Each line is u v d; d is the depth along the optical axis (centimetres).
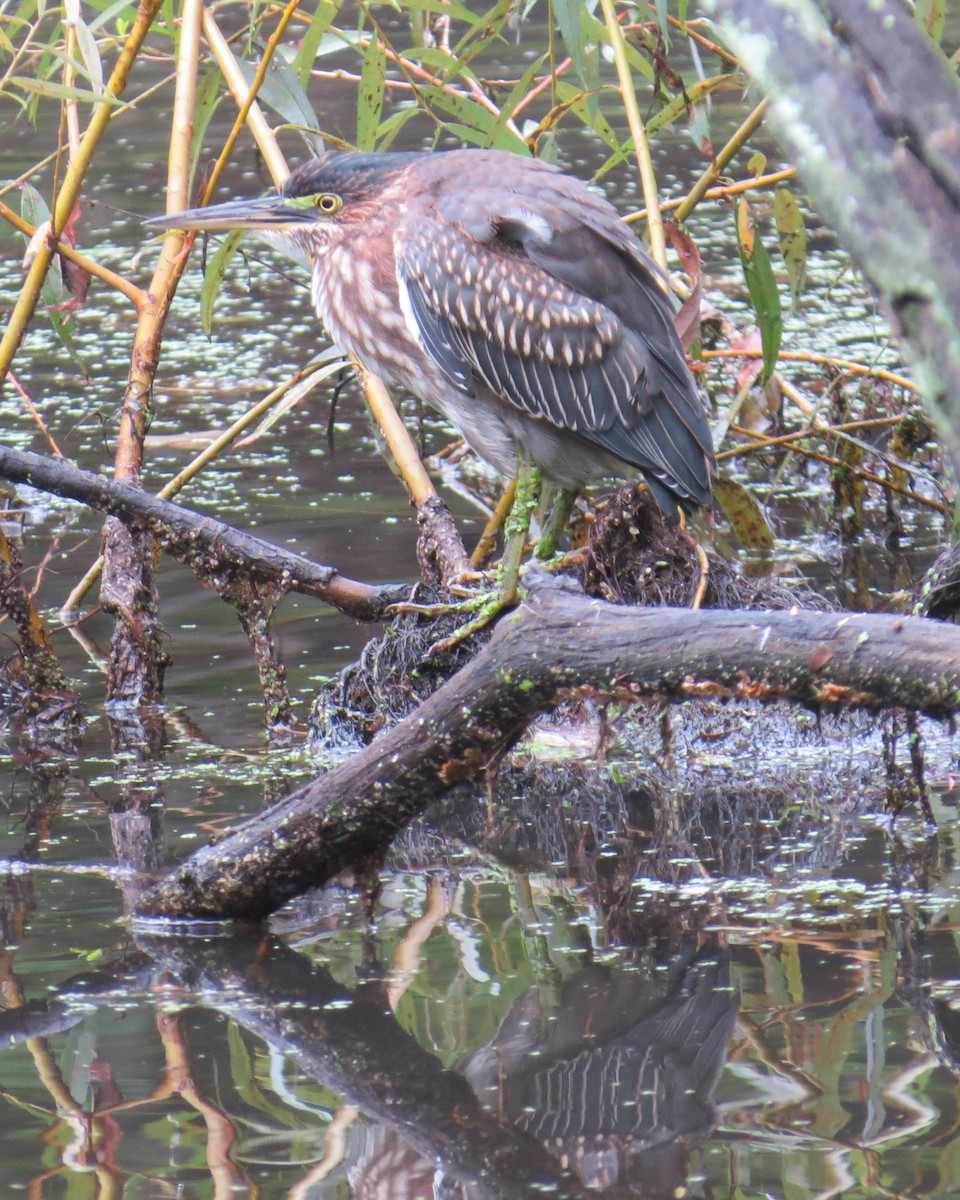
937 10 809
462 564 921
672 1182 438
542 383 848
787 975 580
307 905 674
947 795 793
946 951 595
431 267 852
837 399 1241
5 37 1003
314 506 1294
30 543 1252
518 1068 514
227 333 1803
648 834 757
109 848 742
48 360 1723
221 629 1100
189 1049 534
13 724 949
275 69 1060
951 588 741
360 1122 479
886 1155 448
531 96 1207
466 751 600
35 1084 510
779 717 909
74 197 906
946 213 193
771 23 200
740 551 1196
